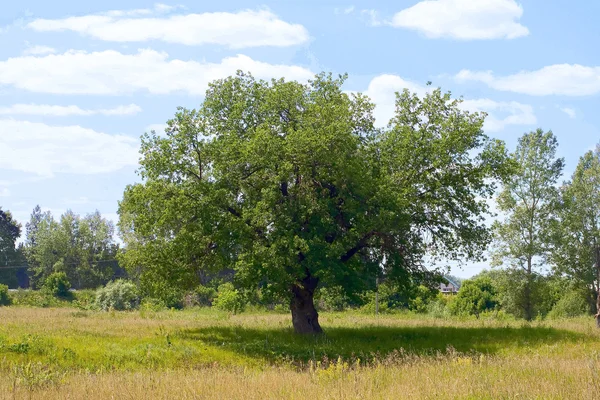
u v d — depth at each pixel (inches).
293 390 515.8
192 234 1028.5
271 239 994.1
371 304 2223.2
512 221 1761.8
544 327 1258.6
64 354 802.8
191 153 1075.3
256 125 1135.6
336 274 983.6
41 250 3806.6
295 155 1019.9
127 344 927.0
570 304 2133.4
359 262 1115.9
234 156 1052.5
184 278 1095.0
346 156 1045.2
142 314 1585.9
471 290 2662.4
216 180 1036.5
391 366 695.1
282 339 1042.1
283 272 957.8
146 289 1141.7
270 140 1017.5
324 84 1176.8
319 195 1075.9
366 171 1059.3
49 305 2452.0
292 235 979.9
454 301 2672.2
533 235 1742.1
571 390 450.6
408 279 1143.6
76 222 3944.4
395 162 1129.4
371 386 517.3
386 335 1121.4
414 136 1128.2
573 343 1015.0
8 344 817.5
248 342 997.2
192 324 1284.4
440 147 1104.2
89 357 810.8
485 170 1122.7
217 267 1106.7
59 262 3649.1
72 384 588.4
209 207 999.0
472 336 1104.2
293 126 1129.4
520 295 1754.4
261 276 1000.9
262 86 1173.1
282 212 1015.6
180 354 874.1
